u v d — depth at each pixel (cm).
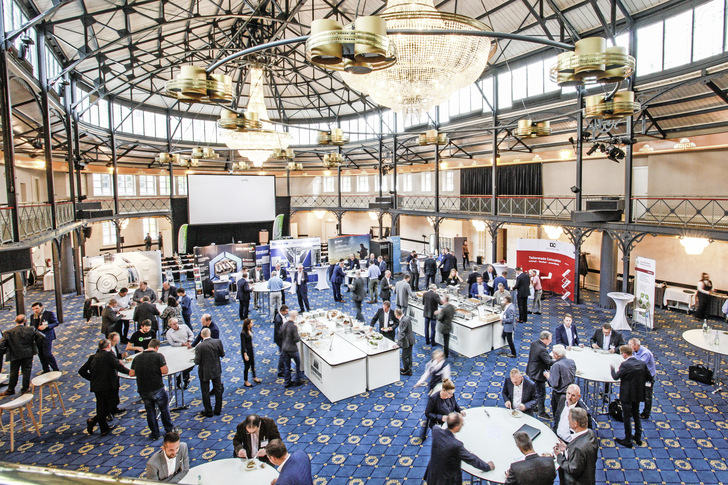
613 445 634
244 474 455
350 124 2575
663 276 1489
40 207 1023
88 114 1828
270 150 1419
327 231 3198
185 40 1627
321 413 743
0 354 780
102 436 678
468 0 1436
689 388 807
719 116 1223
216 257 1725
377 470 591
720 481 559
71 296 1633
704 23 1062
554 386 622
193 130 2503
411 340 877
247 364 848
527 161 1947
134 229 2591
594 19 1275
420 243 2688
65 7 1016
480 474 438
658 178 1466
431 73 568
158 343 666
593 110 530
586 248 1717
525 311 1222
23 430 693
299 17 1666
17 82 987
